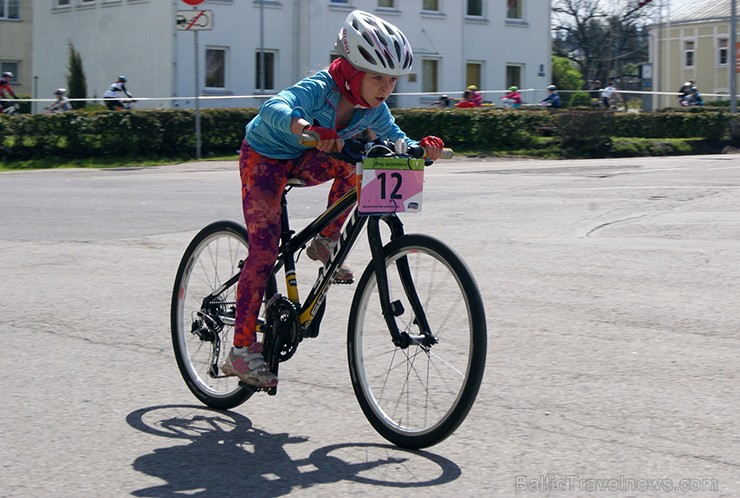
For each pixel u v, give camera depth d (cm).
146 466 397
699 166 1944
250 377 428
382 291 404
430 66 4009
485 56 4203
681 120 2972
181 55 3412
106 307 701
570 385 495
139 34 3500
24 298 736
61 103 2970
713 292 706
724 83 6031
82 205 1359
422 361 409
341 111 420
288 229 441
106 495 368
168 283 786
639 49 7225
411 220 1112
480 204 1257
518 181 1611
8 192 1585
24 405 479
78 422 453
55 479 384
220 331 470
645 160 2298
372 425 422
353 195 414
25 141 2392
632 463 390
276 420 453
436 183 1595
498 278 767
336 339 596
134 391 502
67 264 882
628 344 572
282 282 572
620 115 3014
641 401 469
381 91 405
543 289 724
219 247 478
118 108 2781
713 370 519
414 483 373
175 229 1099
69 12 3806
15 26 4706
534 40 4347
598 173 1756
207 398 475
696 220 1061
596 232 1001
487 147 2759
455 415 391
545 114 2775
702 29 6138
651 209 1165
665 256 850
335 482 376
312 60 3634
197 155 2441
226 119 2520
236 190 1558
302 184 430
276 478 381
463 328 398
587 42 6956
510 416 450
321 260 441
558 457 397
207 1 3431
